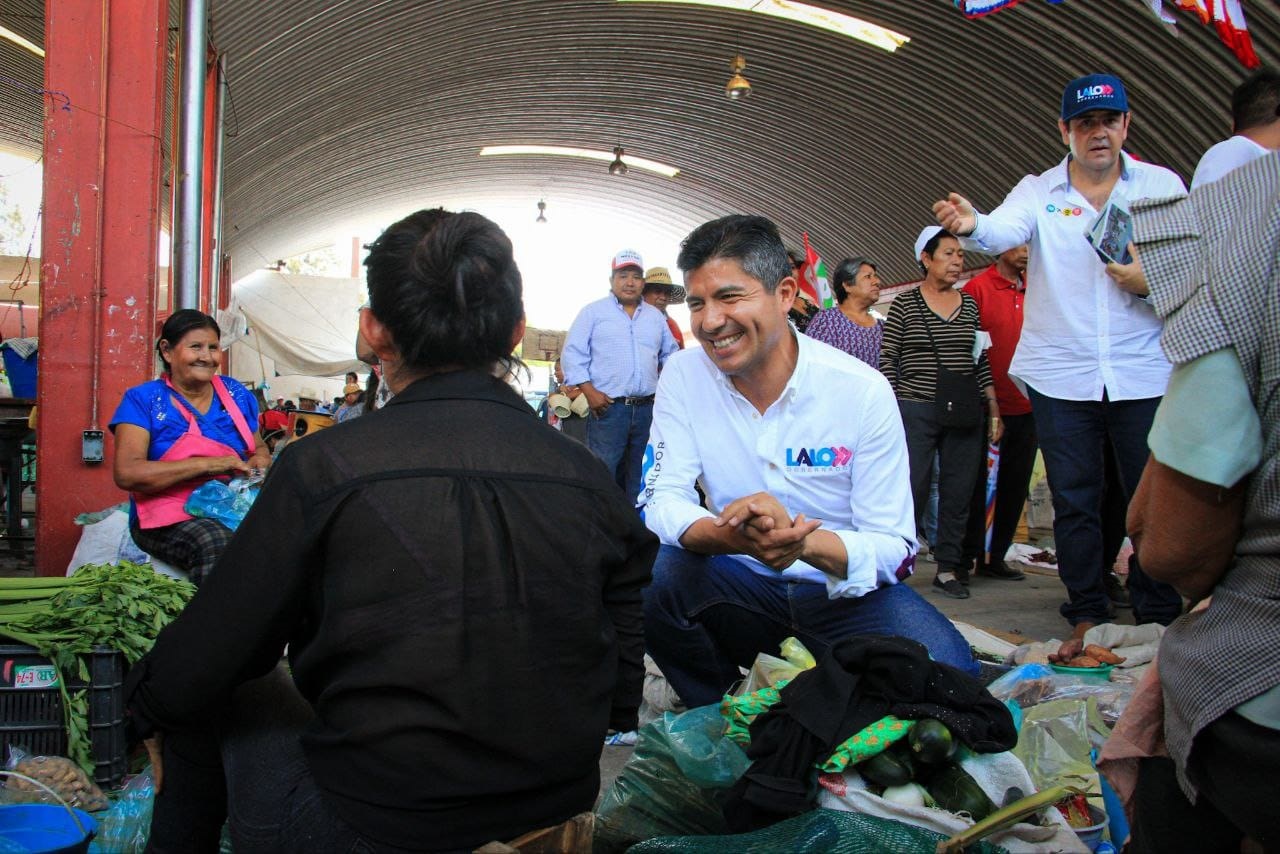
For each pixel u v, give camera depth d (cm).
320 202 2234
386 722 147
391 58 1431
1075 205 407
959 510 557
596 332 728
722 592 292
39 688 273
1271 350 139
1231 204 150
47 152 481
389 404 166
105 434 481
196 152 779
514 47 1549
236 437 413
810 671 224
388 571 148
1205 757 153
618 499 170
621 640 179
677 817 231
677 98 1834
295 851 158
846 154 1867
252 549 154
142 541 381
